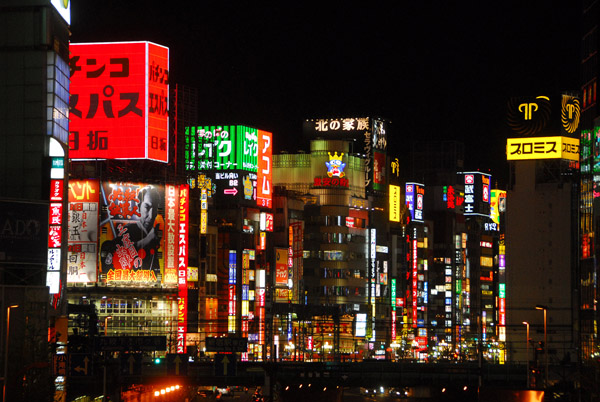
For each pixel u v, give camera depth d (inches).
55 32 5378.9
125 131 7288.4
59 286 4945.9
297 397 6505.9
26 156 5211.6
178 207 7406.5
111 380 4372.5
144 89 7303.2
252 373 4884.4
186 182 7647.6
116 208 7258.9
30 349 3848.4
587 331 5570.9
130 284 7229.3
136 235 7268.7
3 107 5275.6
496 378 5246.1
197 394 7426.2
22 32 5315.0
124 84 7317.9
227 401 7495.1
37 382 3779.5
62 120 5433.1
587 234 5728.3
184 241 7391.7
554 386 4891.7
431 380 5167.3
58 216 5088.6
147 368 5039.4
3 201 4439.0
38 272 4483.3
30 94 5270.7
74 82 7332.7
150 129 7317.9
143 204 7313.0
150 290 7263.8
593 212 5620.1
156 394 6264.8
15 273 4424.2
